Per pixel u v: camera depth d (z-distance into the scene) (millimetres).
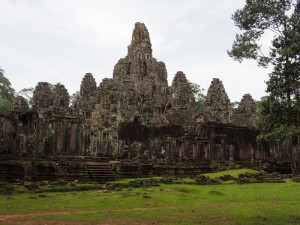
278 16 37938
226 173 35156
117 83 77188
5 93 73875
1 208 16828
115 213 16000
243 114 70312
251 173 35062
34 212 16125
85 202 18922
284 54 36812
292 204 19250
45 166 27750
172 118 62531
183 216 15484
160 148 47719
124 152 39906
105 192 22938
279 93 38188
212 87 66562
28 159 28828
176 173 36531
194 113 63375
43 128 32156
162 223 13992
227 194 23016
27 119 31766
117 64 90875
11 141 30953
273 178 33250
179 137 44531
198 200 20516
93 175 29016
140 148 45719
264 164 48906
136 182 26938
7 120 31156
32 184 23891
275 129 37438
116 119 61812
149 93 75875
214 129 48406
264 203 19734
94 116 63062
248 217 15305
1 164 28156
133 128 47156
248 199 21219
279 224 13914
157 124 58781
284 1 37938
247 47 38156
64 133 33844
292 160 37281
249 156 52531
